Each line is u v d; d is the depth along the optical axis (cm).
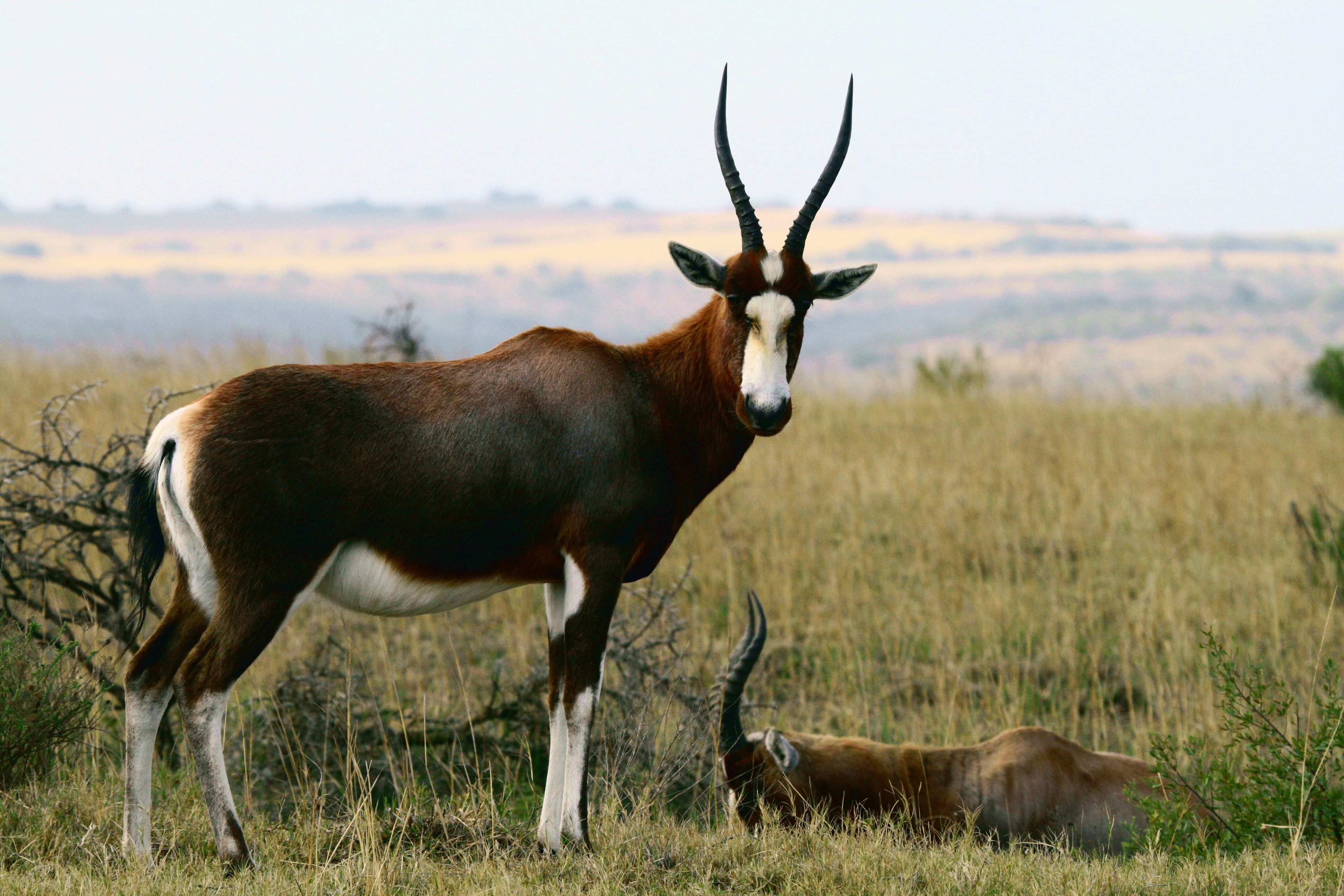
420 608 1599
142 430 2256
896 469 3978
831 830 1733
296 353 4794
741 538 3334
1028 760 1881
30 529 2184
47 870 1437
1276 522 3609
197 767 1488
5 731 1709
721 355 1653
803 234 1642
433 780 2062
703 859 1555
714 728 2059
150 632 2305
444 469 1540
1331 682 1878
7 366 4531
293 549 1500
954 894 1442
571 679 1591
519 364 1612
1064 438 4562
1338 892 1420
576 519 1597
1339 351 5981
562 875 1515
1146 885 1461
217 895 1370
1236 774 1988
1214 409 5759
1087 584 3122
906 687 2627
